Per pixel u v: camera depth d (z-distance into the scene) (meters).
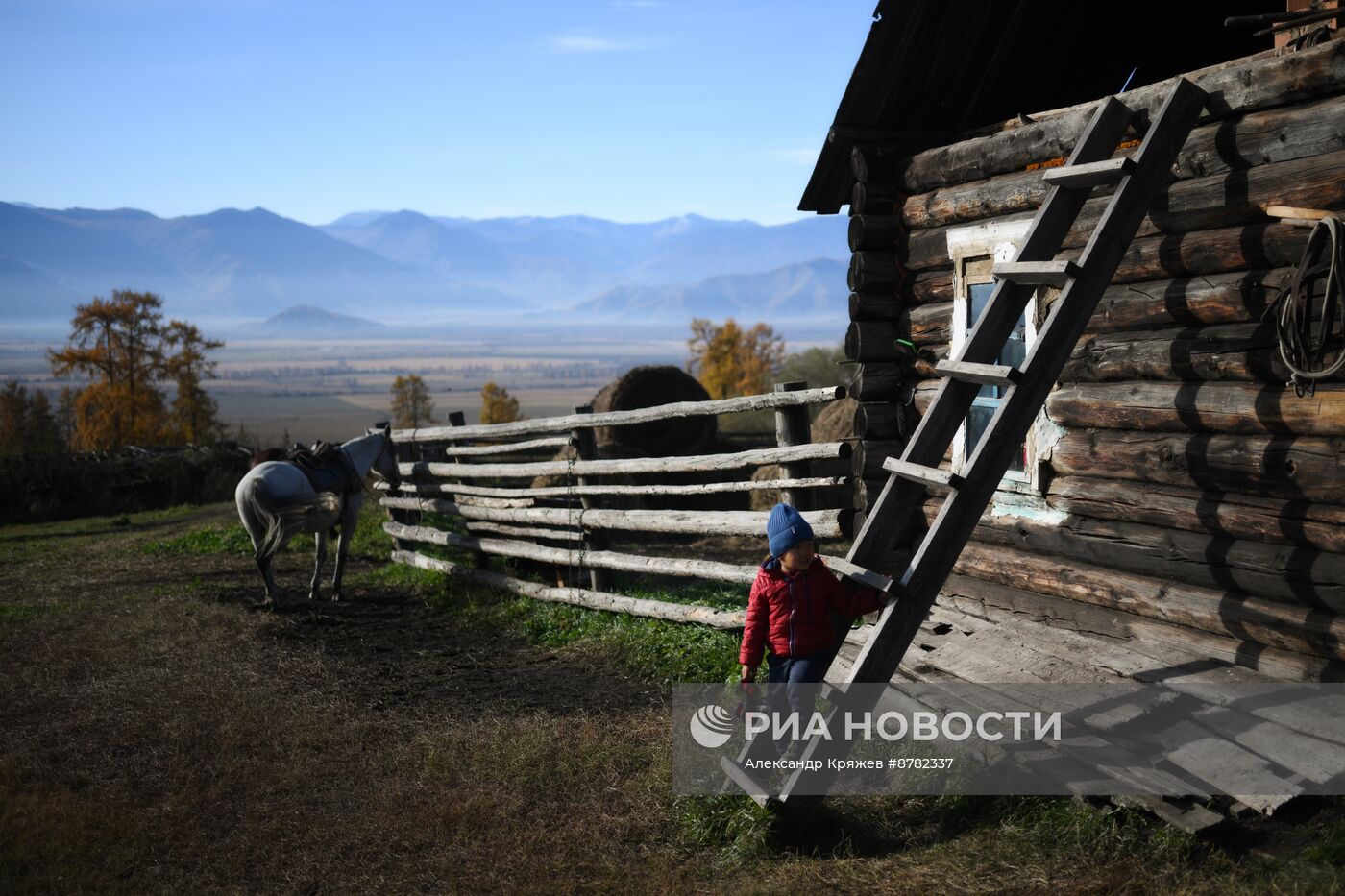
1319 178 5.11
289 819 5.63
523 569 11.77
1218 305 5.72
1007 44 8.06
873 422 8.18
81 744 6.87
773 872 4.77
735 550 14.06
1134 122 6.02
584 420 10.34
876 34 7.75
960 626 7.23
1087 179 5.70
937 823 5.12
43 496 25.77
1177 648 5.94
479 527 12.06
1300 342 5.06
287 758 6.54
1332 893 3.91
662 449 17.84
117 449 29.81
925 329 7.98
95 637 9.80
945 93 8.33
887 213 8.32
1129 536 6.29
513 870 4.95
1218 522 5.71
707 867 4.90
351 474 11.70
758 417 37.41
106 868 5.14
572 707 7.31
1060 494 6.82
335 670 8.53
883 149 8.23
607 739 6.52
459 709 7.40
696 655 8.02
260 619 10.30
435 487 13.02
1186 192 5.87
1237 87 5.58
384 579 12.75
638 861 5.01
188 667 8.62
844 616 5.41
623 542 15.11
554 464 10.85
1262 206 5.42
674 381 17.95
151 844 5.38
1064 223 5.99
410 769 6.27
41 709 7.66
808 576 5.36
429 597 11.57
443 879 4.92
